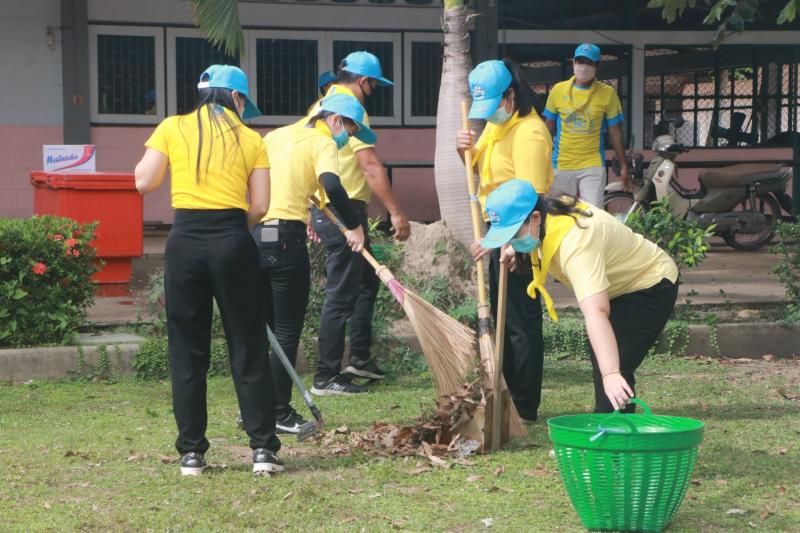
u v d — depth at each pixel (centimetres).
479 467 595
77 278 876
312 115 686
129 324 948
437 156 1130
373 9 1889
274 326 678
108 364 845
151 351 849
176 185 562
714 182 1538
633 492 463
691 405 763
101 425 697
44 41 1789
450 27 1141
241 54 1098
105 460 611
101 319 975
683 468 464
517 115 671
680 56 1897
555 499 537
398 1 1897
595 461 463
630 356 576
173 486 556
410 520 504
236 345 574
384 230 1836
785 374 880
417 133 1923
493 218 514
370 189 808
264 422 578
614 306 577
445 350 636
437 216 1945
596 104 1130
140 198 1141
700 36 1884
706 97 1898
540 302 695
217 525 497
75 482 567
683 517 510
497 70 658
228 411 741
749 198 1544
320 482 565
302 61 1877
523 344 688
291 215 663
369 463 604
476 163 709
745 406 761
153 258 1480
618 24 1886
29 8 1778
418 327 636
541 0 1881
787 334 959
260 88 1862
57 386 816
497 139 679
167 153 564
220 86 572
